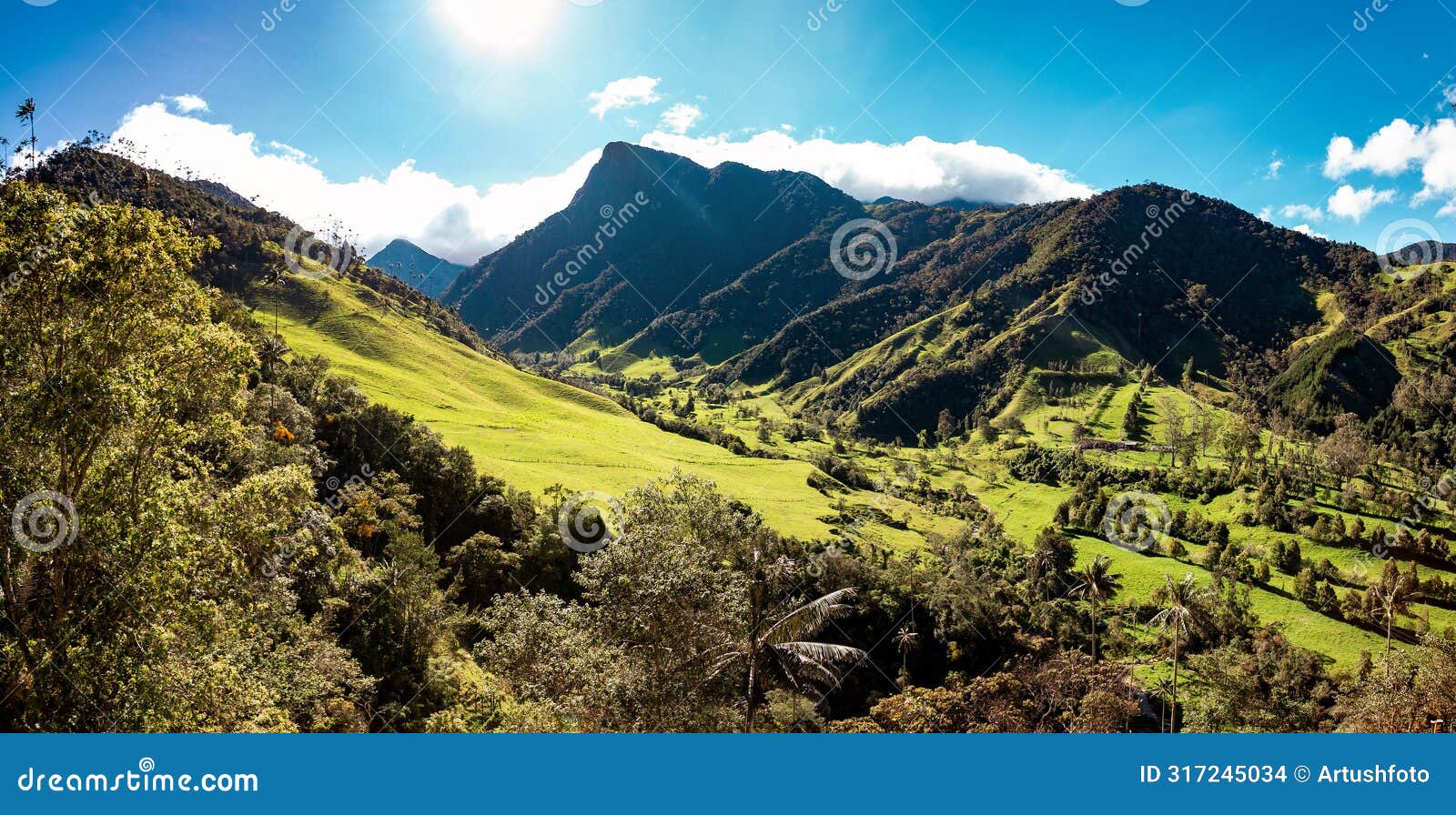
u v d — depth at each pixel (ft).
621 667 92.32
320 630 117.39
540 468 338.54
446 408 430.61
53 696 64.90
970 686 208.85
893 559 299.38
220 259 547.08
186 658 71.26
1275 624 303.89
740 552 163.22
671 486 163.02
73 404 63.36
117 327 68.74
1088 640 282.15
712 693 97.09
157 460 74.23
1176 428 618.44
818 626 95.81
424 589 144.36
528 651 103.71
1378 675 178.40
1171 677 248.32
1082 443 617.21
